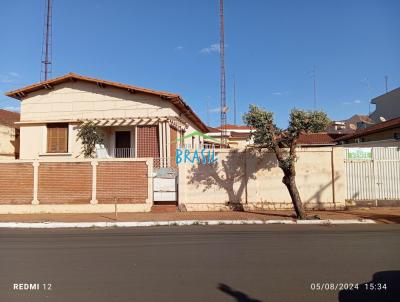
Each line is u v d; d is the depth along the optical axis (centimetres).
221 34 3275
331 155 1731
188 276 679
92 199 1773
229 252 882
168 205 1773
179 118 2370
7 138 2705
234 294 578
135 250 923
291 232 1189
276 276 672
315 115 1469
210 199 1748
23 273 713
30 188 1797
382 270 708
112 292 594
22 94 2325
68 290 607
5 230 1348
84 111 2283
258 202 1727
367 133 2814
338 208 1705
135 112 2244
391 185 1738
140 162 1786
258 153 1736
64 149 2294
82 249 945
